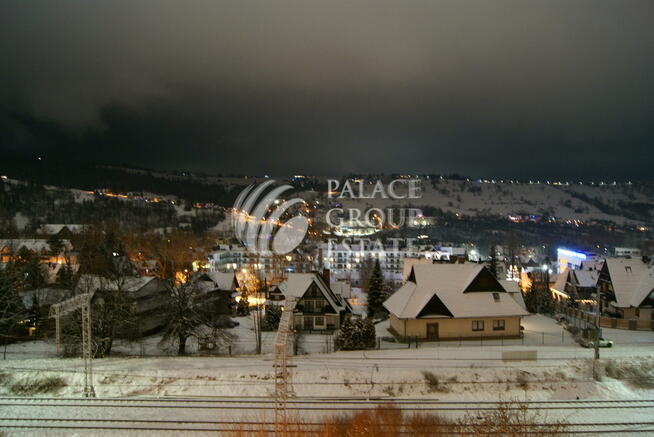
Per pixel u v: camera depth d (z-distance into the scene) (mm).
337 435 24109
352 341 43219
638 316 55219
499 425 24547
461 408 28094
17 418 25453
